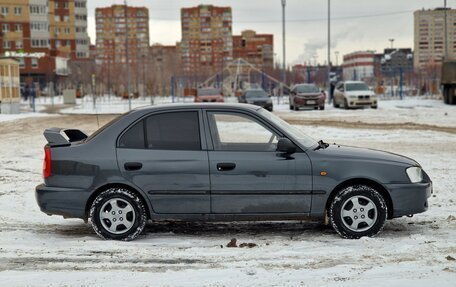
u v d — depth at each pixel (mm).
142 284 5426
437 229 7605
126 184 7211
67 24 119250
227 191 7137
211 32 140625
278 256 6375
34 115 36406
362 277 5531
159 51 148250
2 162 15250
